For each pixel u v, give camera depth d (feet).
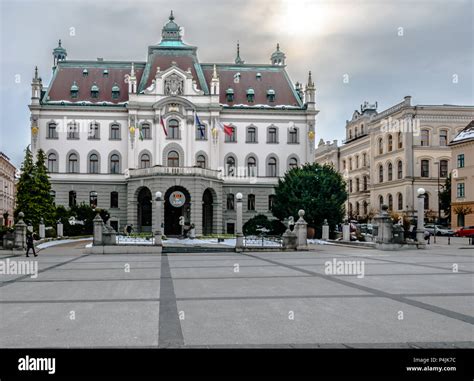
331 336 31.45
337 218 172.76
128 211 209.26
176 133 219.82
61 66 234.79
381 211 128.57
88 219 205.87
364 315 37.86
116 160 222.28
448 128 250.98
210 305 42.63
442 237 208.95
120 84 232.53
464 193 217.36
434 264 81.71
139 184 204.95
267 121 230.07
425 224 231.30
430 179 248.93
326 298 45.88
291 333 32.27
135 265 84.79
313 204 168.35
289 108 231.50
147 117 219.61
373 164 287.69
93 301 45.37
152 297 47.44
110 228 134.92
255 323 35.29
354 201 318.45
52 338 31.58
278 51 268.41
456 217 221.46
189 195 202.08
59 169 219.20
